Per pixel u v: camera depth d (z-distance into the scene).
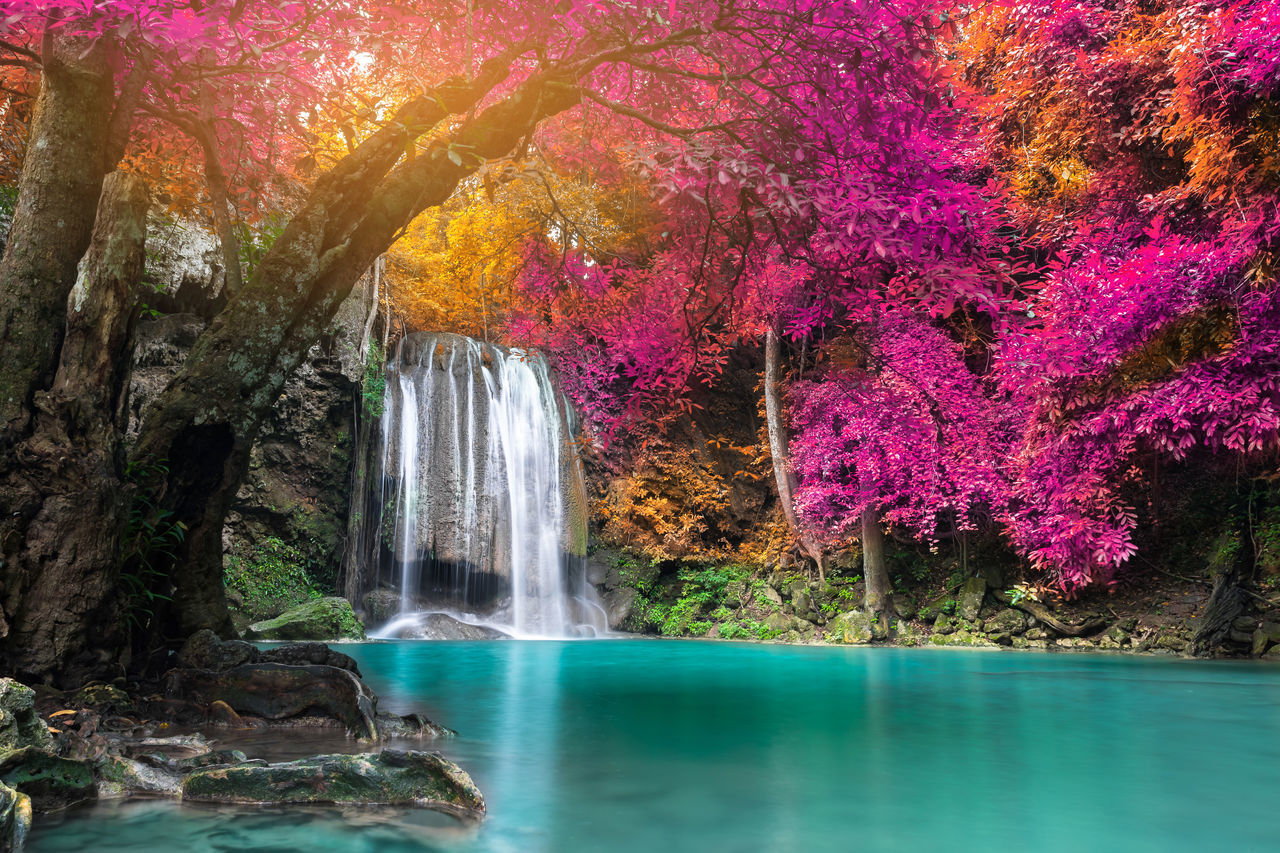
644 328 6.23
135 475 4.04
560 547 17.14
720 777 2.89
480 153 4.91
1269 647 11.06
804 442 14.75
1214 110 7.73
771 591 16.44
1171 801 2.60
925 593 14.88
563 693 5.71
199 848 1.96
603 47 4.58
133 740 3.11
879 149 4.20
